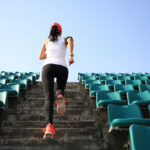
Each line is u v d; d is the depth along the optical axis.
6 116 4.02
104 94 4.63
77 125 3.66
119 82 7.58
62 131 3.34
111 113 3.22
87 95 6.55
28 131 3.33
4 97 4.18
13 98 5.24
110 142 3.18
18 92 5.35
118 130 3.10
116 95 4.72
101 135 3.33
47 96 2.43
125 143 3.16
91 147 2.41
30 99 5.44
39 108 4.75
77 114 4.35
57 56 2.62
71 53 2.63
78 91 6.80
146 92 4.70
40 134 3.29
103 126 3.77
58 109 2.47
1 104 3.90
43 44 2.82
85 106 4.82
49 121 2.29
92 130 3.38
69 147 2.18
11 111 4.41
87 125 3.68
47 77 2.51
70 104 5.09
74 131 3.36
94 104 5.34
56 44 2.71
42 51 2.80
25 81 6.80
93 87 6.05
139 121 2.69
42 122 3.69
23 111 4.46
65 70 2.61
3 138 3.24
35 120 3.99
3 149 2.18
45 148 2.13
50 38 2.75
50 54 2.64
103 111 4.35
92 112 4.39
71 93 6.59
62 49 2.71
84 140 2.88
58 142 2.87
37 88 7.61
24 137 3.26
